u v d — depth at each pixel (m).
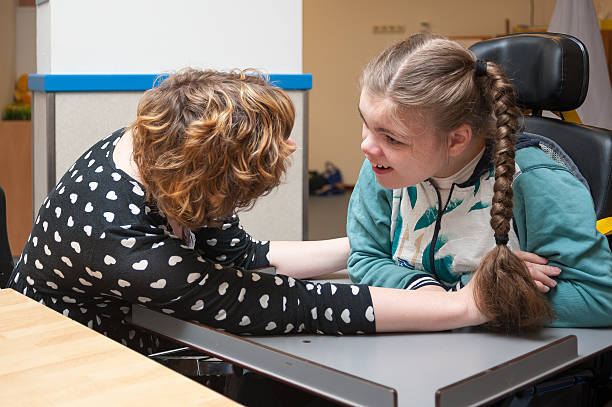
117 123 2.22
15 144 4.34
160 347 1.20
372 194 1.33
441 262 1.20
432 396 0.78
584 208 1.09
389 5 7.68
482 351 0.95
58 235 1.02
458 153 1.07
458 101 1.02
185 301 0.98
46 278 1.09
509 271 1.01
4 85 4.77
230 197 0.93
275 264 1.38
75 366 0.70
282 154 0.95
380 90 1.01
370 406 0.75
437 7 7.57
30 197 4.39
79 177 1.04
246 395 1.00
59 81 2.14
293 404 0.97
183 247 1.00
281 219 2.43
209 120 0.89
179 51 2.31
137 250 0.97
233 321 1.00
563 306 1.06
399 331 1.04
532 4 7.36
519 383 0.83
